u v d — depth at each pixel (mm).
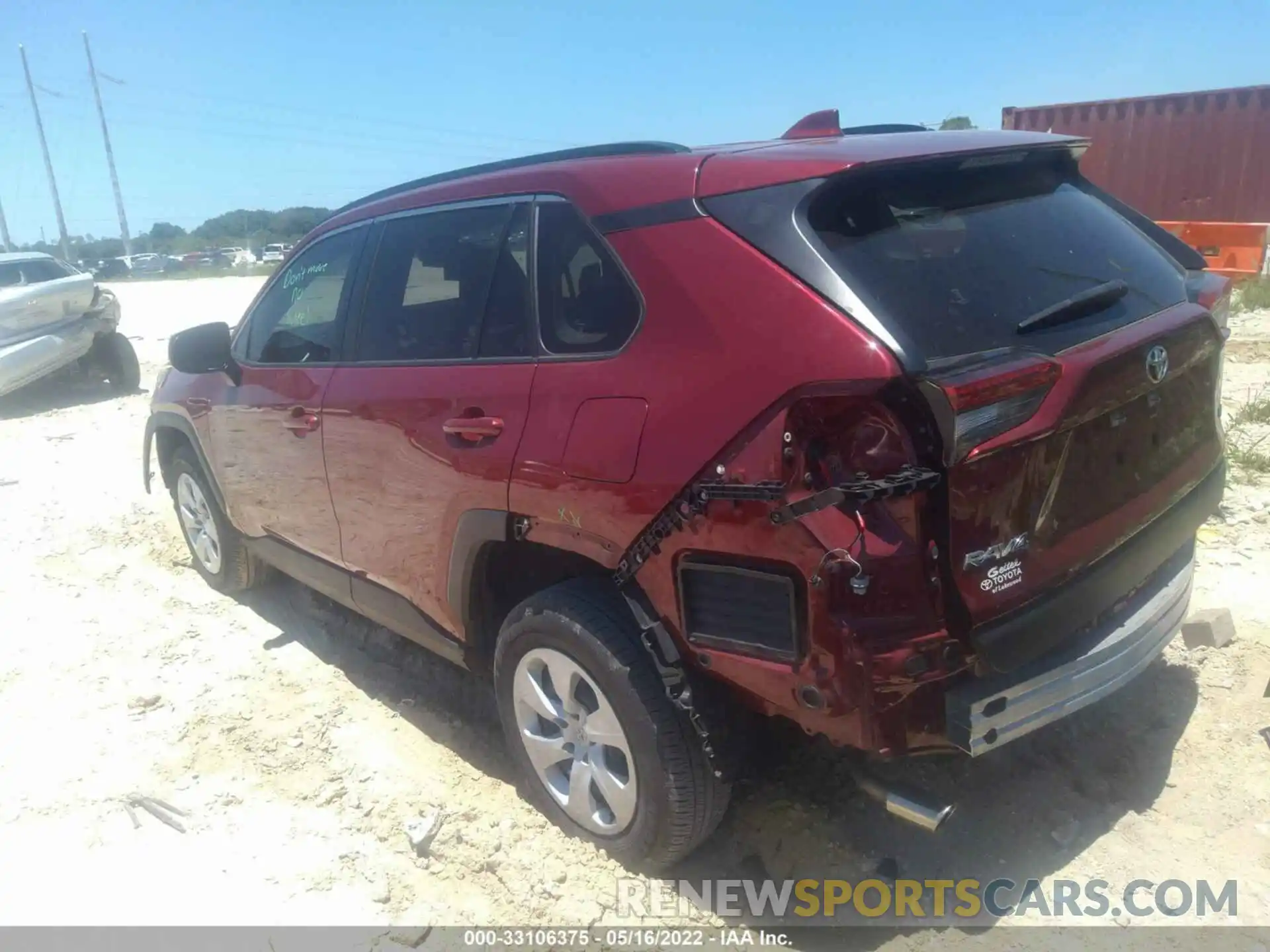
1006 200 2871
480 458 3029
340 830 3305
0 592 5426
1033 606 2443
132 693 4250
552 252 2992
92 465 8156
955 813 3131
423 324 3453
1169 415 2906
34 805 3510
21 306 10273
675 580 2543
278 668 4430
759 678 2426
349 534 3818
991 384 2199
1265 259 12828
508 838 3146
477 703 4066
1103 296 2646
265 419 4168
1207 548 4801
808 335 2309
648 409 2574
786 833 3102
